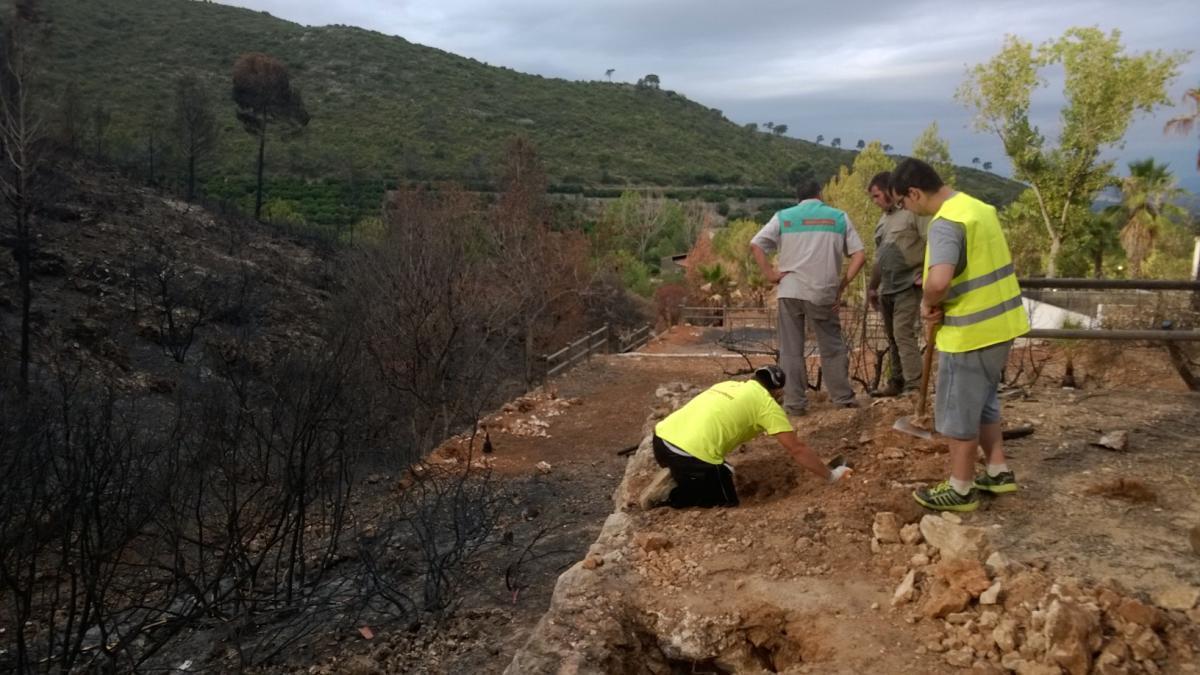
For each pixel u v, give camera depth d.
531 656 3.73
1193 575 3.67
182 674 6.77
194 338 24.41
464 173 91.12
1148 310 7.84
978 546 3.90
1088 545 3.98
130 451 7.69
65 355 20.11
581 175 115.75
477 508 9.73
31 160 23.89
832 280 6.25
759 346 21.98
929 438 5.29
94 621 6.98
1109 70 29.59
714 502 5.08
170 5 133.25
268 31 136.88
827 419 6.12
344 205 71.62
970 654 3.40
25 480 7.09
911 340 6.34
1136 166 31.80
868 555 4.21
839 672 3.39
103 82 91.88
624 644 3.86
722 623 3.88
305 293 33.41
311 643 6.99
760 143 159.88
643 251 74.50
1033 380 9.46
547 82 159.00
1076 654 3.18
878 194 6.22
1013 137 31.41
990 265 4.07
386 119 115.06
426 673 6.18
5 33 27.78
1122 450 5.07
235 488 8.99
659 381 18.77
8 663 7.03
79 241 30.70
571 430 14.92
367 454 12.44
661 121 152.38
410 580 8.26
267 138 87.81
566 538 9.12
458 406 15.40
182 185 52.47
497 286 23.20
